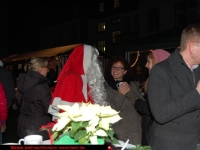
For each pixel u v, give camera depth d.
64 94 2.32
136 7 19.69
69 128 1.44
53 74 9.64
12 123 7.86
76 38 24.41
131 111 2.91
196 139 1.86
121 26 20.97
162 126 1.88
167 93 1.79
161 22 15.45
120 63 3.12
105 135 1.40
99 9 23.11
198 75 1.93
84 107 1.39
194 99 1.69
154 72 1.85
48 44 27.48
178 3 14.66
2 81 3.89
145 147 1.75
